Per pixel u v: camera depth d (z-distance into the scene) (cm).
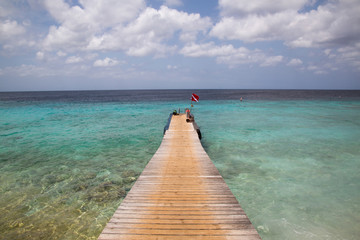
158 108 4484
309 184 952
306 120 2744
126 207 525
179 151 1057
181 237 410
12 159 1292
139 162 1252
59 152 1433
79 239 606
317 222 693
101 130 2142
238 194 866
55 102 6525
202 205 536
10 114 3444
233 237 410
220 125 2411
